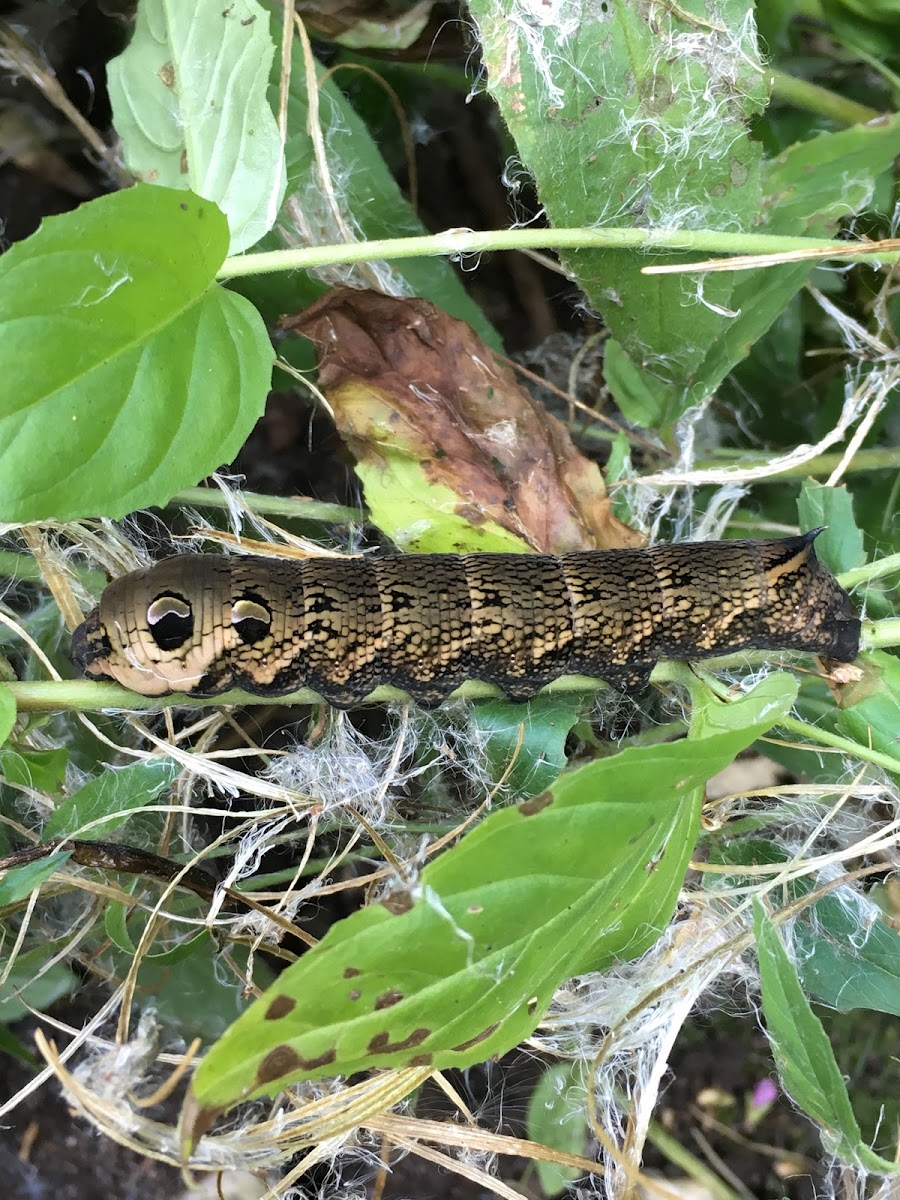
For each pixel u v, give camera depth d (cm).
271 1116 11
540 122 11
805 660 11
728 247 11
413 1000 8
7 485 8
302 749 12
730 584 11
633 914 9
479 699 12
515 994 8
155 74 10
